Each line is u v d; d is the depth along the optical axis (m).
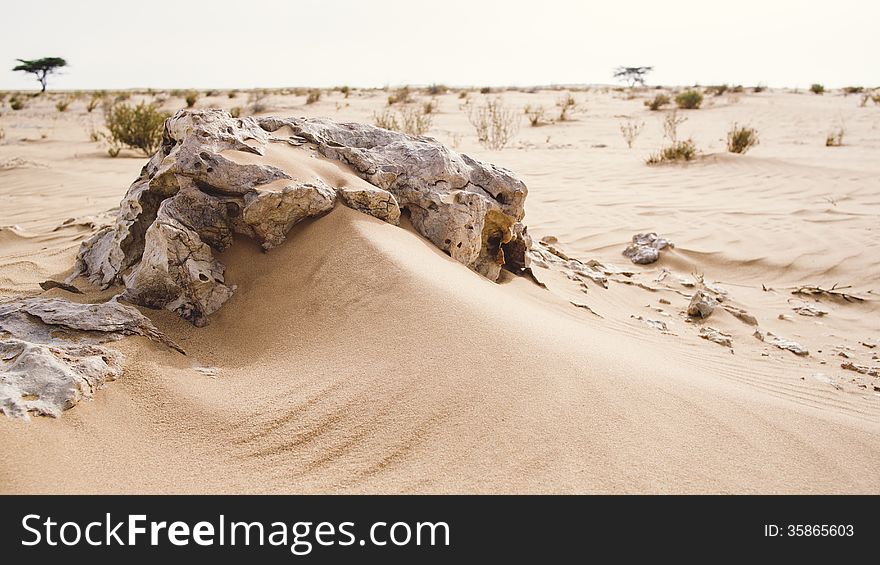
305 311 2.68
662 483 1.93
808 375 3.40
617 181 9.66
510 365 2.33
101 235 3.49
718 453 2.09
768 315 4.60
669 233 6.64
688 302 4.84
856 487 2.00
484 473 1.94
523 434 2.07
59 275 3.57
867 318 4.55
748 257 5.82
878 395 3.15
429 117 20.39
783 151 13.21
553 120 21.09
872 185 8.54
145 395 2.19
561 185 9.34
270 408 2.18
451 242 3.53
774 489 1.96
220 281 2.84
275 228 3.02
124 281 3.00
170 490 1.87
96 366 2.21
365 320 2.58
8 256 4.30
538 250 5.25
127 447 1.98
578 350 2.57
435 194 3.60
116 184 8.46
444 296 2.68
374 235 3.04
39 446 1.87
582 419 2.14
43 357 2.14
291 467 1.98
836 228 6.50
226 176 2.98
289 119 3.88
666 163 11.08
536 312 3.18
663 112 24.00
